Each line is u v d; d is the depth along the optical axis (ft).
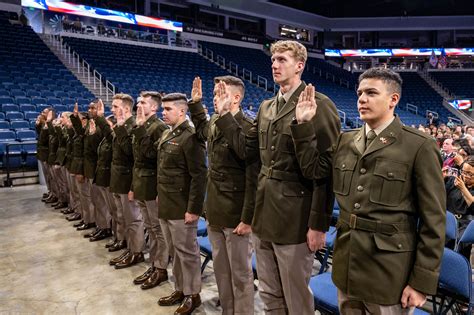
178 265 8.69
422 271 4.11
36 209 17.63
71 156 15.61
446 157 14.60
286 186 5.60
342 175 4.73
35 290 9.48
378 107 4.43
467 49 68.18
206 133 7.62
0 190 22.04
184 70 49.44
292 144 5.55
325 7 70.69
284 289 5.88
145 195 9.50
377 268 4.27
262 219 5.81
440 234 4.09
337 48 71.20
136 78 42.32
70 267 10.93
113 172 10.98
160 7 55.36
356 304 4.68
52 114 18.47
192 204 7.99
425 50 69.00
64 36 45.27
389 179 4.29
